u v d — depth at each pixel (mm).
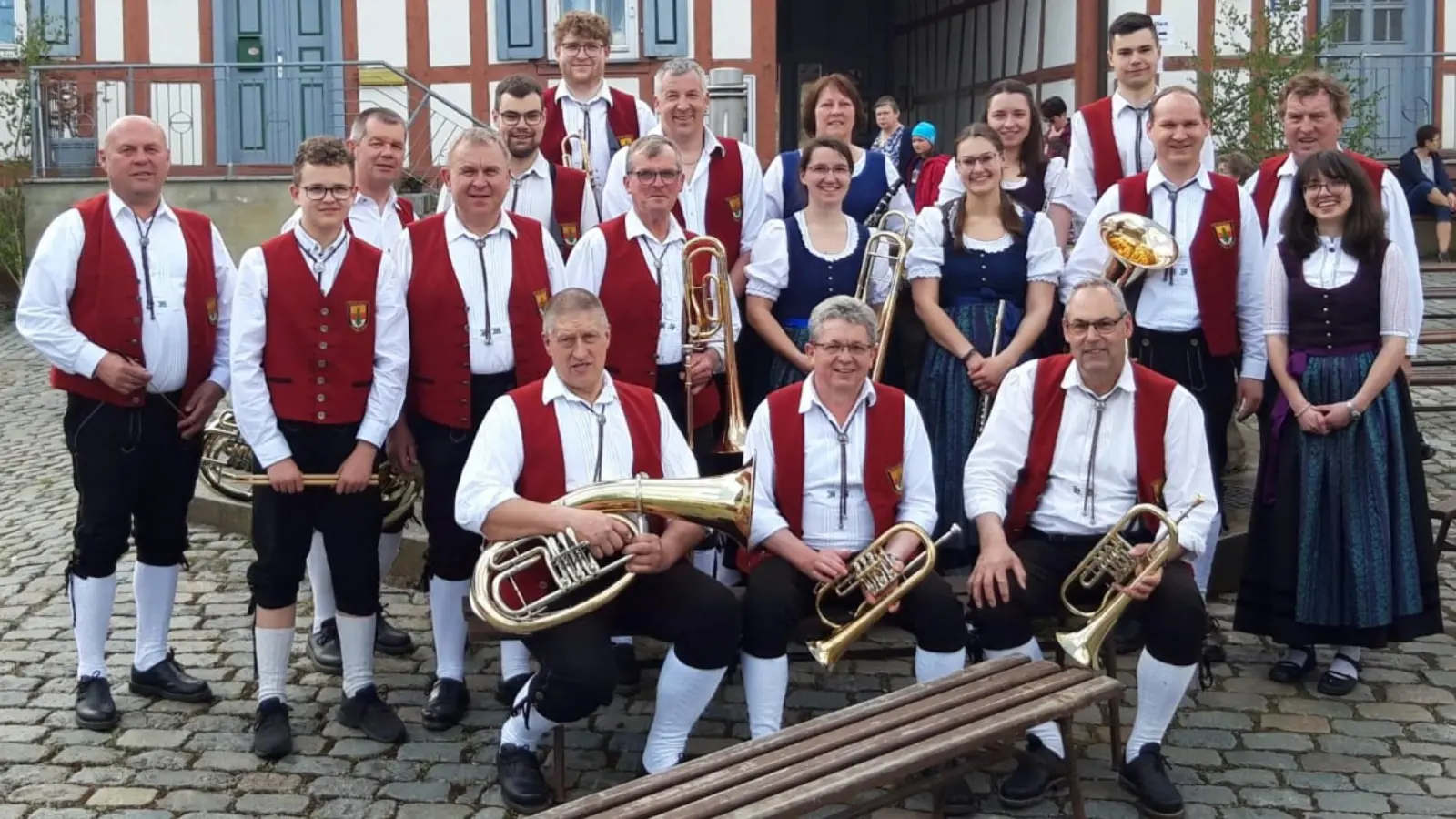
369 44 13602
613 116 5645
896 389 4098
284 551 4109
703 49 13797
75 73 13125
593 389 3883
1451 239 13234
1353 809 3773
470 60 13625
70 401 4277
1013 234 4734
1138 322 4773
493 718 4363
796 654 4660
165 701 4461
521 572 3715
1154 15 14039
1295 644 4496
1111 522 4016
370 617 4250
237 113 13289
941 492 4777
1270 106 11641
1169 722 4105
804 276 4734
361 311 4098
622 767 4047
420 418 4320
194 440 4406
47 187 11531
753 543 3998
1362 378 4418
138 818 3717
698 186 5094
